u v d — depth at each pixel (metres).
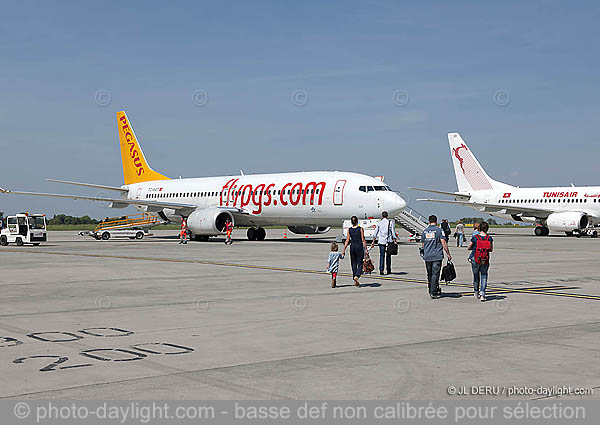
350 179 42.00
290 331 10.58
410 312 12.70
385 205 40.00
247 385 7.25
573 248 35.94
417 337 10.05
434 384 7.29
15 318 11.91
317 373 7.77
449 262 14.94
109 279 19.12
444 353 8.87
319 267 23.38
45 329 10.77
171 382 7.36
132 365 8.16
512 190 58.53
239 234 64.12
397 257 29.05
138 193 54.88
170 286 17.30
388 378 7.54
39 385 7.23
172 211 51.75
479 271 14.52
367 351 9.01
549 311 12.80
